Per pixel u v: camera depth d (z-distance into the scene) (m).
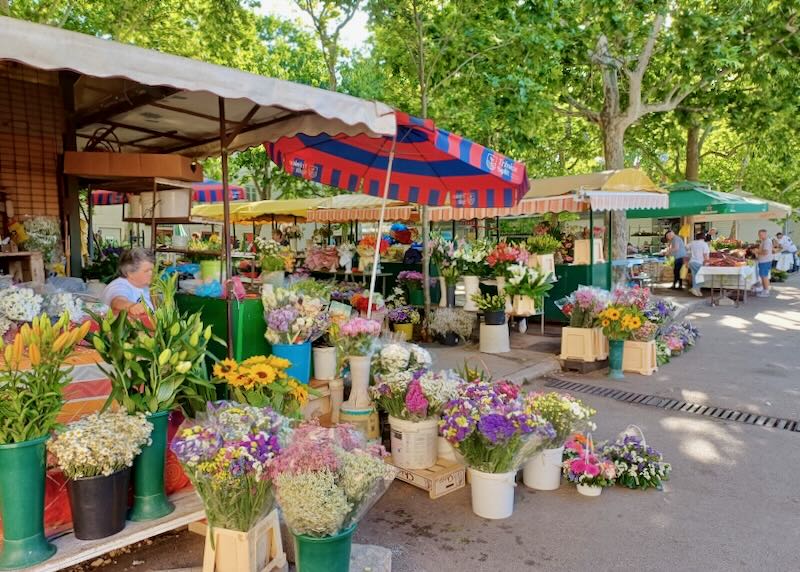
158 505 2.69
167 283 3.24
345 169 6.18
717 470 4.20
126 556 2.96
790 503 3.67
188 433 2.50
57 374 2.43
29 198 5.45
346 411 4.20
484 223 13.05
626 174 9.42
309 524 2.28
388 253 11.02
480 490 3.49
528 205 9.02
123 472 2.52
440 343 8.58
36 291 3.36
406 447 3.87
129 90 4.39
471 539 3.25
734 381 6.68
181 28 11.02
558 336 9.15
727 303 13.56
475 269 8.45
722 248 20.30
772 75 12.43
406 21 8.80
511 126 10.05
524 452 3.43
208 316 3.90
